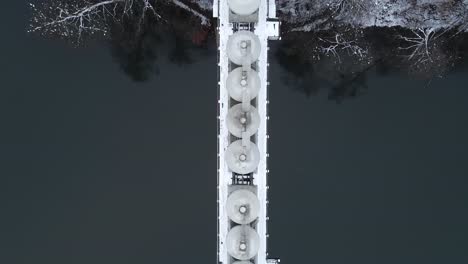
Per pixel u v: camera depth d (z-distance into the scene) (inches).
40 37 2898.6
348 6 2792.8
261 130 2159.2
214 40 2876.5
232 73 2071.9
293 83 2901.1
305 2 2802.7
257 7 2117.4
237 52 2081.7
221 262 2230.6
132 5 2790.4
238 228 2095.2
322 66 2883.9
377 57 2878.9
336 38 2834.6
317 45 2856.8
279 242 2920.8
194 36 2881.4
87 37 2874.0
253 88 2070.6
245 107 2030.0
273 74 2891.2
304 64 2883.9
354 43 2856.8
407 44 2854.3
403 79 2910.9
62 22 2827.3
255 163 2102.6
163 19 2854.3
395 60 2881.4
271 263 2249.0
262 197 2174.0
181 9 2839.6
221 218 2185.0
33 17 2866.6
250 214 2085.4
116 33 2864.2
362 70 2896.2
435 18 2824.8
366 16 2824.8
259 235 2166.6
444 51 2869.1
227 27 2188.7
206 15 2849.4
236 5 2096.5
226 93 2143.2
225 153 2118.6
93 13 2805.1
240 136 2081.7
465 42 2861.7
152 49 2908.5
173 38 2893.7
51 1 2812.5
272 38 2265.0
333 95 2918.3
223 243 2192.4
